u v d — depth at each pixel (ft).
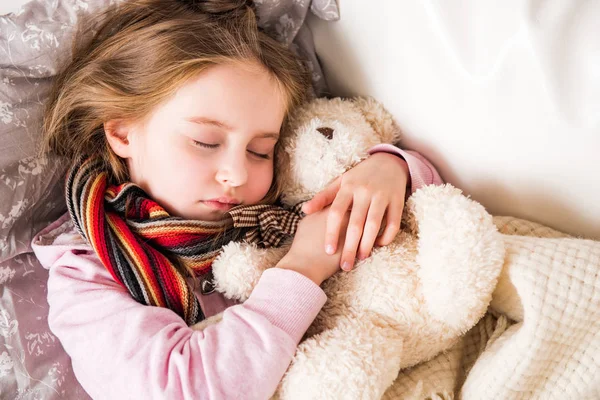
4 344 2.66
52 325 2.50
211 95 2.49
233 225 2.69
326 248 2.40
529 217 2.56
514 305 2.38
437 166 2.78
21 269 2.82
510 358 2.17
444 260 2.19
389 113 2.85
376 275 2.36
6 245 2.72
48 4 2.61
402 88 2.70
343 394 2.04
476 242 2.17
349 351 2.12
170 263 2.57
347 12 2.72
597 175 2.26
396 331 2.32
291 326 2.22
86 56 2.76
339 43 2.86
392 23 2.55
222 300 2.72
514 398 2.22
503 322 2.50
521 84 2.26
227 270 2.43
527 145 2.38
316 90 3.10
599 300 2.04
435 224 2.26
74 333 2.40
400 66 2.64
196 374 2.12
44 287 2.85
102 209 2.64
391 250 2.43
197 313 2.54
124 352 2.23
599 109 2.11
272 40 2.79
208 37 2.61
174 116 2.52
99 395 2.28
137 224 2.61
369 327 2.27
